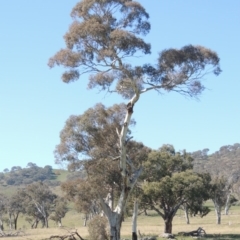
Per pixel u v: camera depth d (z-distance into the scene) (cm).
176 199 6253
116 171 4100
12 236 7475
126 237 5603
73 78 3441
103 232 4334
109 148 4166
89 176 4178
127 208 5953
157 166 6334
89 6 3297
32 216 13438
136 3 3297
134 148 4534
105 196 4256
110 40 3281
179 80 3372
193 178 6091
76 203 4288
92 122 4166
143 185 6131
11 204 12000
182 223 10125
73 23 3341
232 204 13275
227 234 6378
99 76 3431
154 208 6278
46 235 6856
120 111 4269
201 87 3419
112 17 3353
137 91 3388
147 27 3381
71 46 3344
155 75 3406
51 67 3419
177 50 3350
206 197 6228
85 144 4178
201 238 5803
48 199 12106
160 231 6862
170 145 6856
